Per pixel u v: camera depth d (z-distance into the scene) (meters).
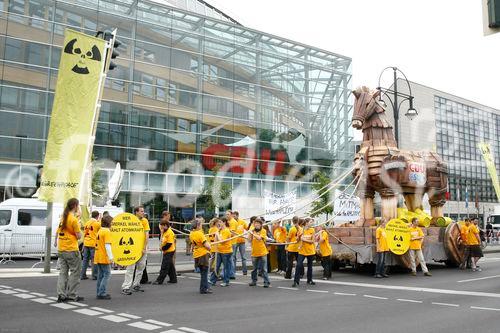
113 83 31.22
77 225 9.17
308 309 8.40
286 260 15.62
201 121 34.56
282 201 16.64
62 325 6.88
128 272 10.29
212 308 8.46
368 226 15.37
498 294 10.35
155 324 6.99
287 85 39.25
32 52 29.05
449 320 7.39
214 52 36.06
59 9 30.22
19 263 17.73
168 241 12.38
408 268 15.40
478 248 16.06
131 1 33.00
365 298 9.79
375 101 15.88
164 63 33.66
